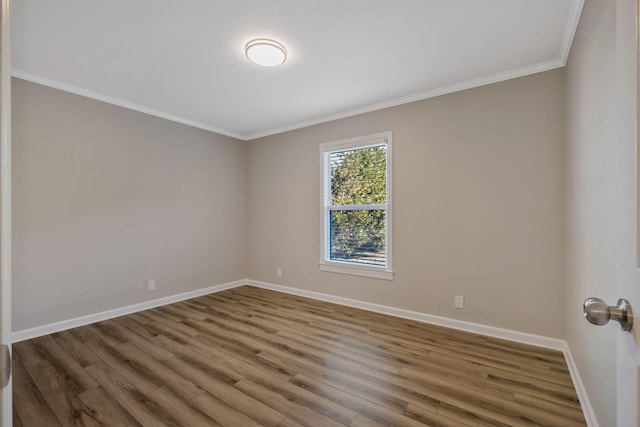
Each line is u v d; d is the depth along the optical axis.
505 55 2.47
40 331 2.86
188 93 3.21
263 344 2.69
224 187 4.60
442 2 1.88
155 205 3.77
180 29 2.13
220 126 4.36
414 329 3.01
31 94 2.81
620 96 0.72
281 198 4.48
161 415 1.77
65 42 2.28
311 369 2.26
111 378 2.14
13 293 2.78
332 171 4.00
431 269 3.16
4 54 0.55
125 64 2.61
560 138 2.54
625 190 0.69
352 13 1.98
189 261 4.14
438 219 3.12
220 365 2.32
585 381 1.83
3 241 0.54
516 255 2.73
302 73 2.77
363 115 3.64
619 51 0.73
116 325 3.14
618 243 0.74
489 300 2.86
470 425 1.68
